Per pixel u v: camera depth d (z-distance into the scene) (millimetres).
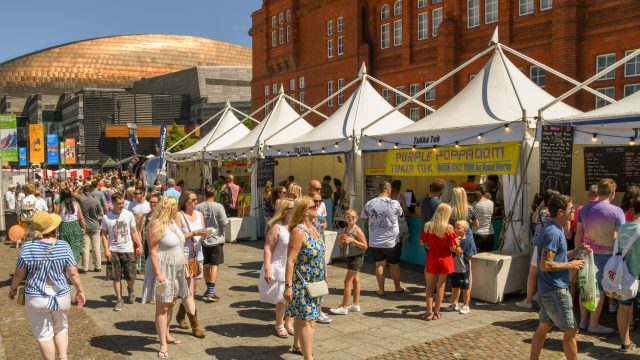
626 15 22781
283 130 16844
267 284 6773
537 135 8805
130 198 10695
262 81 49438
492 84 10773
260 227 16562
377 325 7332
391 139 11570
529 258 8766
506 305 8281
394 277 9102
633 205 6227
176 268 6289
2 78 147125
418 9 33094
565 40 24266
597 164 9094
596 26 23828
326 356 6180
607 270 6168
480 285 8555
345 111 14352
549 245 5129
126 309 8438
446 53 30109
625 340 6203
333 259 12438
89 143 95938
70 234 10992
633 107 8117
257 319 7750
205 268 8828
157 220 6203
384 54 35625
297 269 5598
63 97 113125
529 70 26625
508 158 9133
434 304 8156
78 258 11102
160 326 6207
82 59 151500
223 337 6914
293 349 6312
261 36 49219
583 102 24188
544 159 8492
